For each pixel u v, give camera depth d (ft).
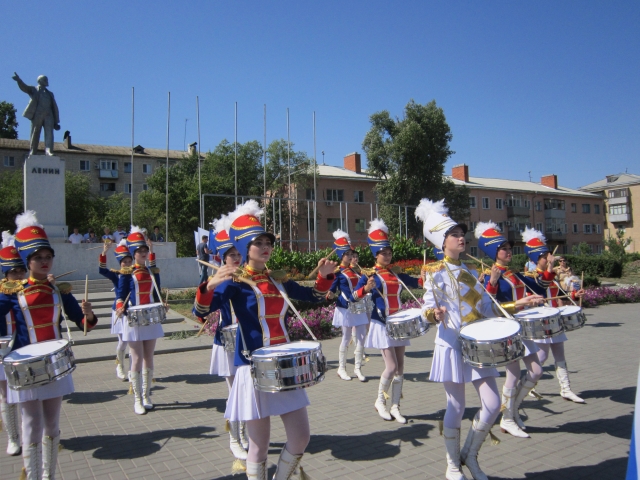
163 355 37.50
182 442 19.29
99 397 26.45
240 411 12.58
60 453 18.45
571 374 28.68
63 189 67.82
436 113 133.39
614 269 96.43
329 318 43.29
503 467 16.12
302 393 12.48
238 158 146.10
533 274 24.04
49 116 67.92
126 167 192.44
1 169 172.24
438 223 16.66
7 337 19.57
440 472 15.90
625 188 211.20
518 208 181.16
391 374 21.18
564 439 18.54
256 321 13.47
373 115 138.82
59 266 61.52
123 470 16.76
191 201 130.93
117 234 67.72
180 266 67.87
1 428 20.11
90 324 17.17
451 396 15.19
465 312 15.84
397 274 23.99
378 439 18.95
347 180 145.69
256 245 13.79
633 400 23.40
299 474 14.24
